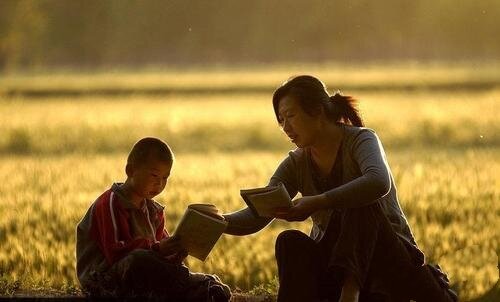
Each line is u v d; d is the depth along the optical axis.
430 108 81.81
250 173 40.53
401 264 14.46
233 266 20.61
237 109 91.56
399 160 49.56
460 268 20.55
